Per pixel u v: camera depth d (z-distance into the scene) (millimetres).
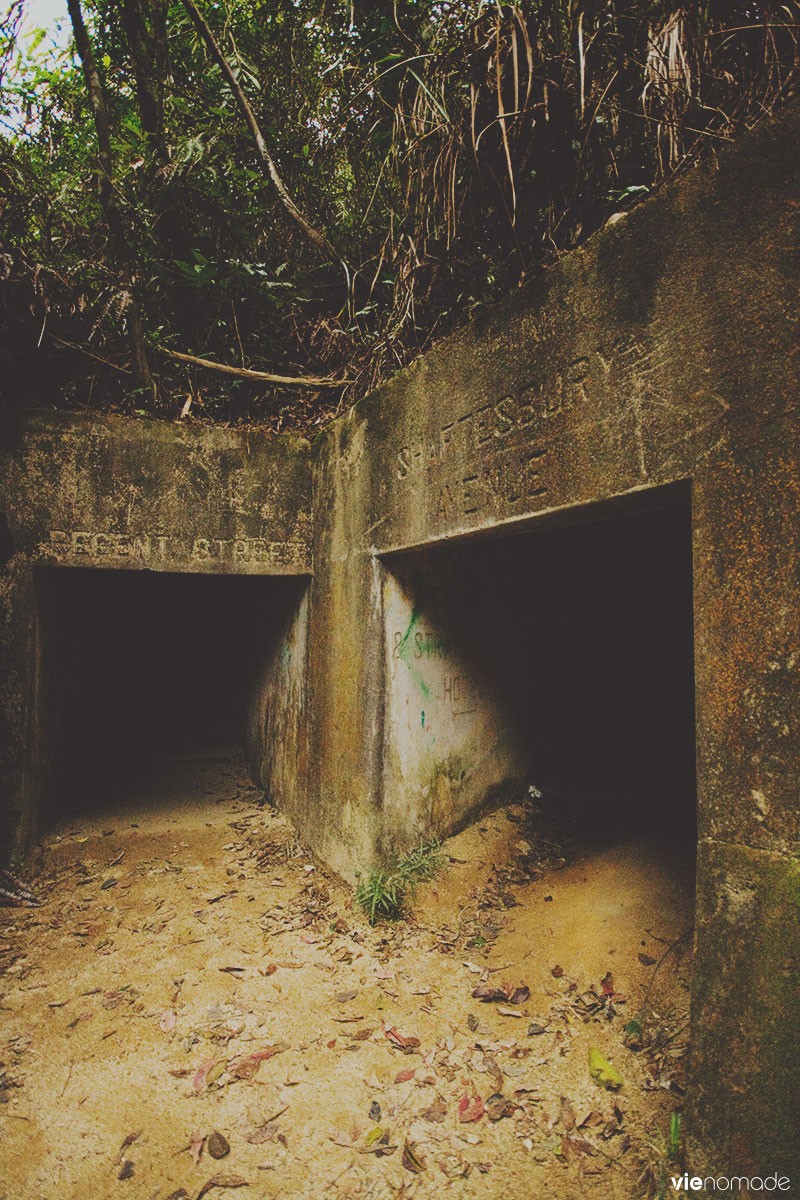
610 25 2451
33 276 4012
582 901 3406
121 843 4660
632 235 2154
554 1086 2430
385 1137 2256
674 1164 1992
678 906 3121
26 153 4668
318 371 5270
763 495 1771
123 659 7891
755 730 1793
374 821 3699
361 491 3854
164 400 4688
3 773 4039
